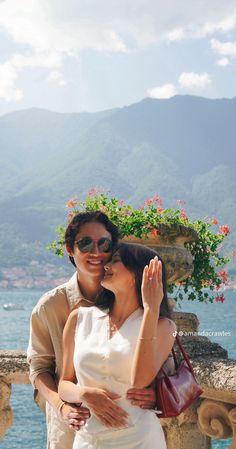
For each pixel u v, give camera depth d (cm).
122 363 244
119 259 256
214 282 454
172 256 395
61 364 290
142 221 399
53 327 292
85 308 264
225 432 320
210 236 450
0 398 369
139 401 240
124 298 256
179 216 427
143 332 240
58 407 268
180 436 346
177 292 451
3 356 370
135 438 240
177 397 242
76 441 254
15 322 9706
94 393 244
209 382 313
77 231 283
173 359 261
